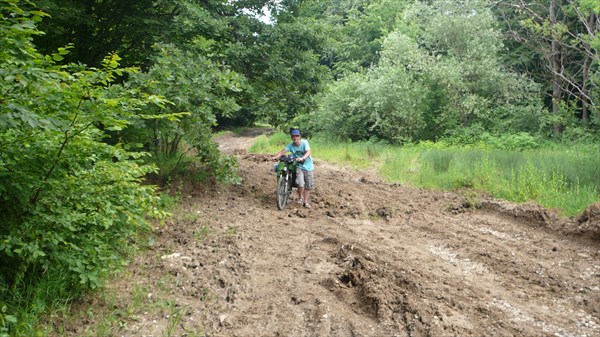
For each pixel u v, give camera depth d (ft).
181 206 27.68
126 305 14.74
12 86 11.82
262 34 38.32
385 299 15.44
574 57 83.41
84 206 14.79
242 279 17.37
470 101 71.20
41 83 12.34
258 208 29.27
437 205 31.71
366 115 77.46
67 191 14.46
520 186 32.86
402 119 74.33
